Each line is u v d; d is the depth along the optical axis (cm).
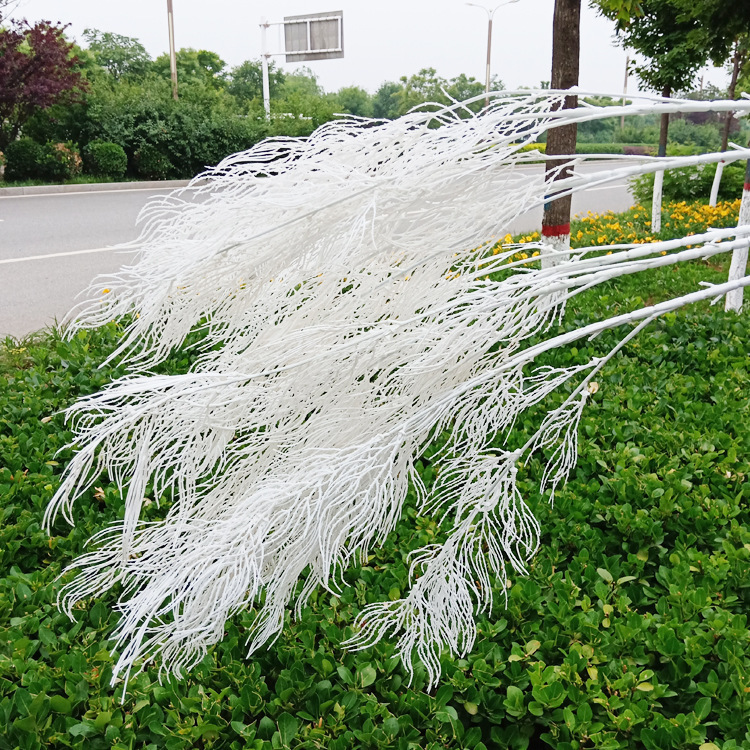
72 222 1191
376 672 212
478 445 212
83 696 201
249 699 200
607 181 164
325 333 174
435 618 201
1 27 1828
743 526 267
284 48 2461
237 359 183
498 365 187
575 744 186
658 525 267
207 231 180
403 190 164
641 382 403
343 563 197
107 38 4566
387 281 172
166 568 174
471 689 203
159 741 192
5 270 816
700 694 206
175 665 184
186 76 4347
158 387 172
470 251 185
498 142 165
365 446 174
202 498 197
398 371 178
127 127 2009
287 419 188
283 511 167
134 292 181
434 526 275
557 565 263
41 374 414
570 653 208
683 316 491
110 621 232
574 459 217
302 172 182
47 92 1767
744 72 713
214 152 2148
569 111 162
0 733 187
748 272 745
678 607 231
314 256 176
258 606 235
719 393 388
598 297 577
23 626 227
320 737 193
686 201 1379
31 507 297
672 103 164
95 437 176
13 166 1828
